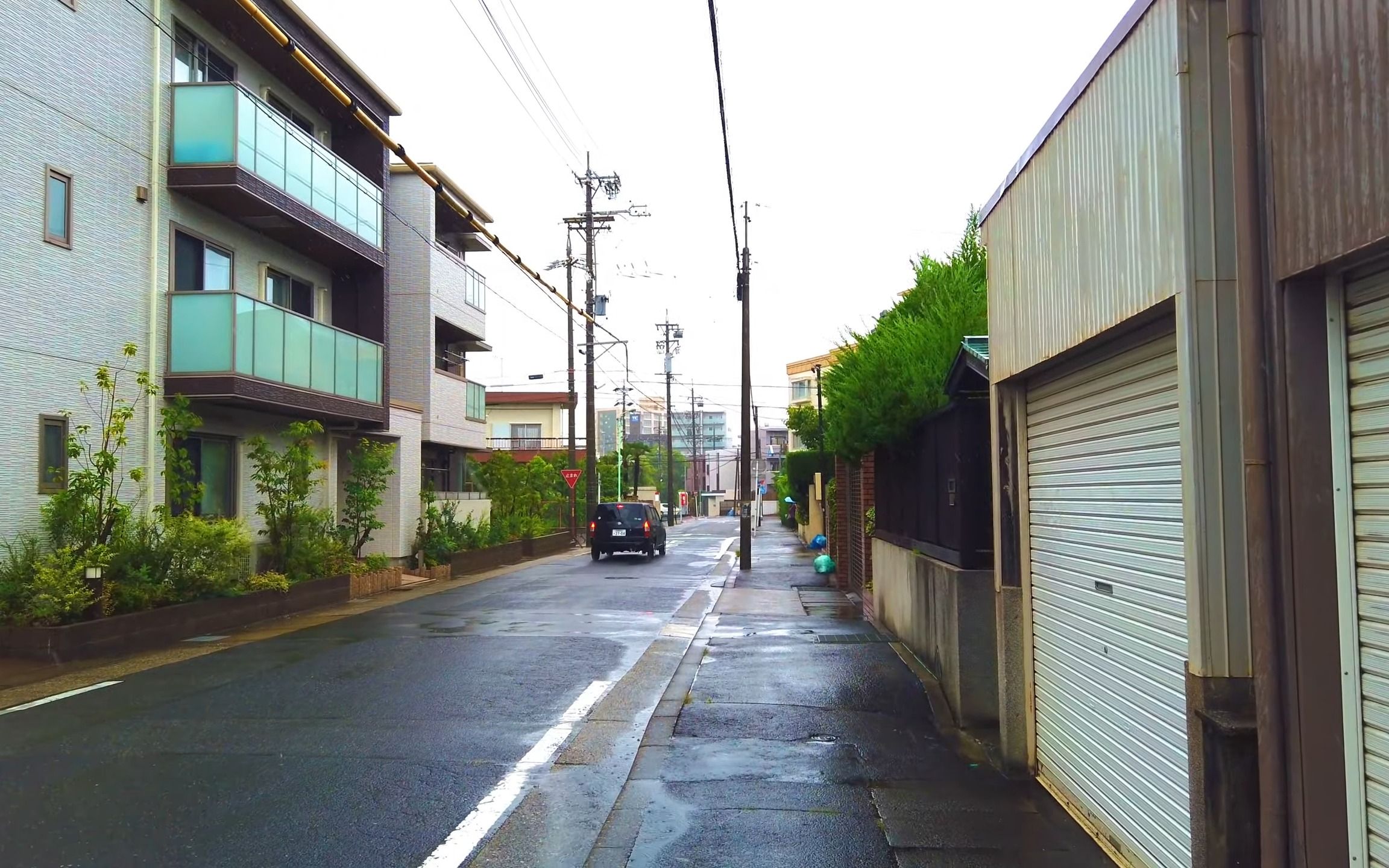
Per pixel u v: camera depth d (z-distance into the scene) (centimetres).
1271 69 309
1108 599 459
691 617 1440
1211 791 332
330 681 926
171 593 1223
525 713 789
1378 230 249
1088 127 443
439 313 2555
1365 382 280
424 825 522
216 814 538
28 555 1110
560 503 3919
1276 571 304
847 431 1284
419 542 2286
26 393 1202
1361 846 281
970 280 1171
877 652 1022
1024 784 580
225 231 1647
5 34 1175
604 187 3609
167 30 1505
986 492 727
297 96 1975
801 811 537
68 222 1279
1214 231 342
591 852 483
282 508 1627
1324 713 291
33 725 746
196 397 1455
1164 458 394
